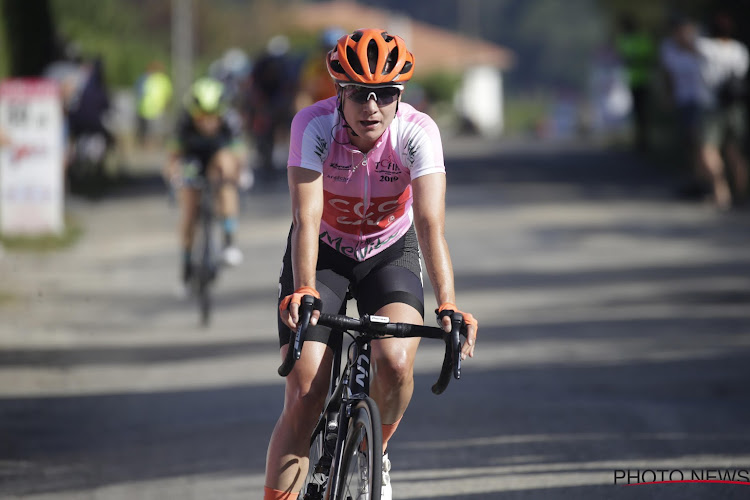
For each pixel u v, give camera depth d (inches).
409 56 433.7
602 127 3499.0
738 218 1483.8
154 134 3321.9
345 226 465.1
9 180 1501.0
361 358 434.3
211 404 722.2
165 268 1304.1
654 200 1694.1
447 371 413.4
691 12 2322.8
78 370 829.8
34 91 1504.7
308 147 445.4
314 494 450.0
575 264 1212.5
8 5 1820.9
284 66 2178.9
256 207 1774.1
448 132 5403.5
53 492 561.9
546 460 583.2
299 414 436.8
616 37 3324.3
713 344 844.0
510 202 1742.1
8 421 693.3
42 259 1358.3
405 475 568.1
